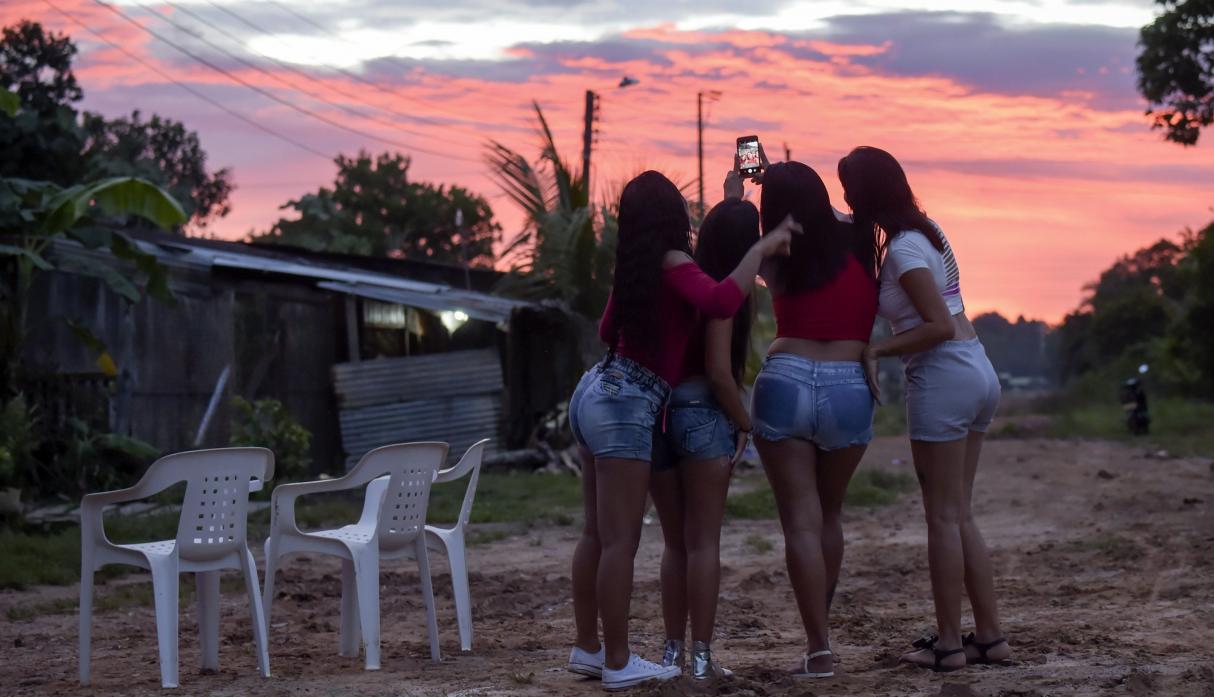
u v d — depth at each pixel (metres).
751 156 4.90
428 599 5.40
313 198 49.53
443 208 53.09
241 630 6.48
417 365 19.33
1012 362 191.62
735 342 4.59
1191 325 38.28
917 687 4.23
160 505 13.02
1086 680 4.24
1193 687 4.09
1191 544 8.98
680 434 4.44
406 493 5.34
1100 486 15.31
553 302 20.16
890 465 20.97
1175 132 26.95
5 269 14.38
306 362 18.62
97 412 14.42
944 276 4.63
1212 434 26.77
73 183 23.47
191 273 17.02
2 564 8.86
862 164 4.67
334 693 4.50
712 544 4.45
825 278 4.54
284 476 15.80
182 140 49.34
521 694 4.36
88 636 4.95
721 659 5.24
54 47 31.64
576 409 4.52
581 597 4.68
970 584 4.75
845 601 7.23
